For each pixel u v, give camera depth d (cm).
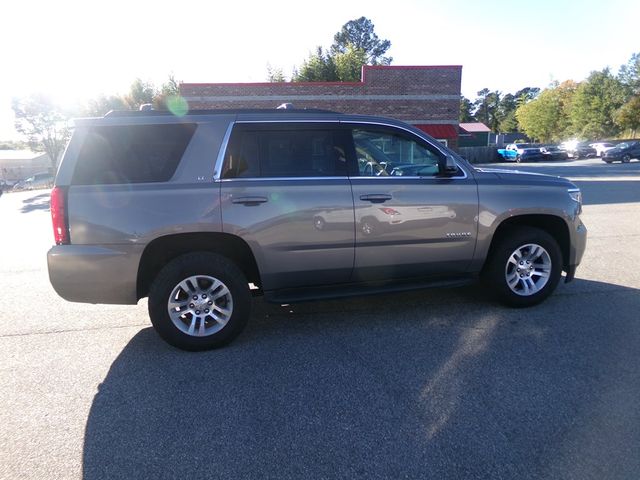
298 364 377
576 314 472
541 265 486
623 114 5406
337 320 471
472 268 467
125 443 279
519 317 466
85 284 381
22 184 4931
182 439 281
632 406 306
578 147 4872
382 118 444
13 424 302
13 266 771
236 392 335
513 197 461
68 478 249
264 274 411
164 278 392
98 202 378
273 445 273
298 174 414
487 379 345
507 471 249
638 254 724
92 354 409
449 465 254
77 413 313
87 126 389
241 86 2230
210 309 406
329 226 413
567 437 276
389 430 286
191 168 395
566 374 350
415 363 373
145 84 3966
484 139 6675
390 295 545
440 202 439
